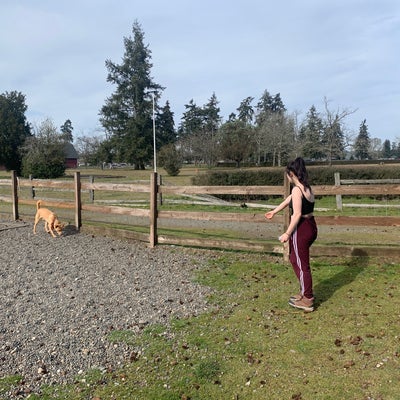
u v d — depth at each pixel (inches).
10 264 257.0
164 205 569.6
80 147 3203.7
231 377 127.4
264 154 2103.8
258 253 267.0
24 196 725.3
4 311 183.6
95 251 285.0
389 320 162.2
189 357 139.9
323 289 200.5
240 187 261.9
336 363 132.6
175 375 129.7
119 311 181.8
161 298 196.5
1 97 2117.4
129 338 155.4
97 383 127.0
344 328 157.0
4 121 2075.5
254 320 167.9
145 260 262.2
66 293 205.8
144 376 129.8
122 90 2134.6
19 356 143.5
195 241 276.1
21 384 127.1
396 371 126.2
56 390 124.0
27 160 1457.9
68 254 278.8
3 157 2062.0
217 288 208.1
